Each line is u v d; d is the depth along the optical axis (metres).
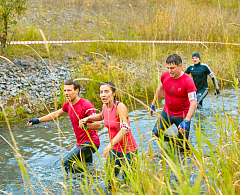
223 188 1.96
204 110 6.57
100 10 16.03
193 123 5.53
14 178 3.36
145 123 5.65
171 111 4.39
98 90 7.97
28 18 13.55
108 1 18.62
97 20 15.41
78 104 3.69
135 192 1.97
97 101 7.61
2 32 8.50
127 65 10.01
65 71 8.82
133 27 14.95
